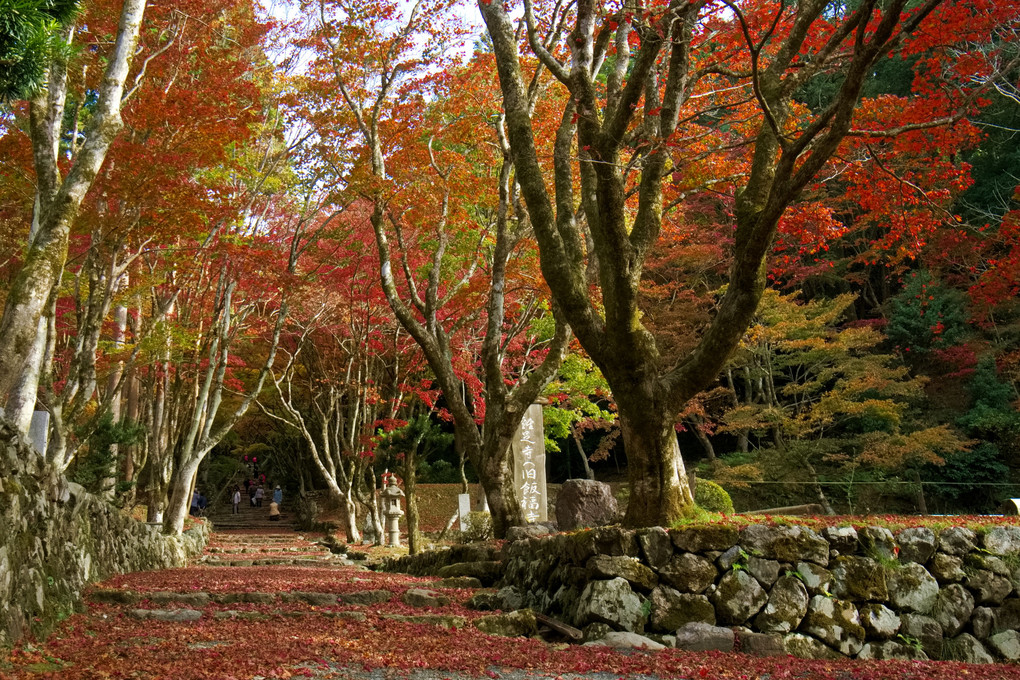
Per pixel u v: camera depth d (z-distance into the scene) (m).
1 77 6.50
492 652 5.66
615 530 6.72
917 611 6.57
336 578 11.12
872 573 6.59
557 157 8.72
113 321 14.16
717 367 7.29
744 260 7.04
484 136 13.10
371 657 5.36
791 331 20.89
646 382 7.32
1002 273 9.65
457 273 16.98
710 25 8.98
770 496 12.66
